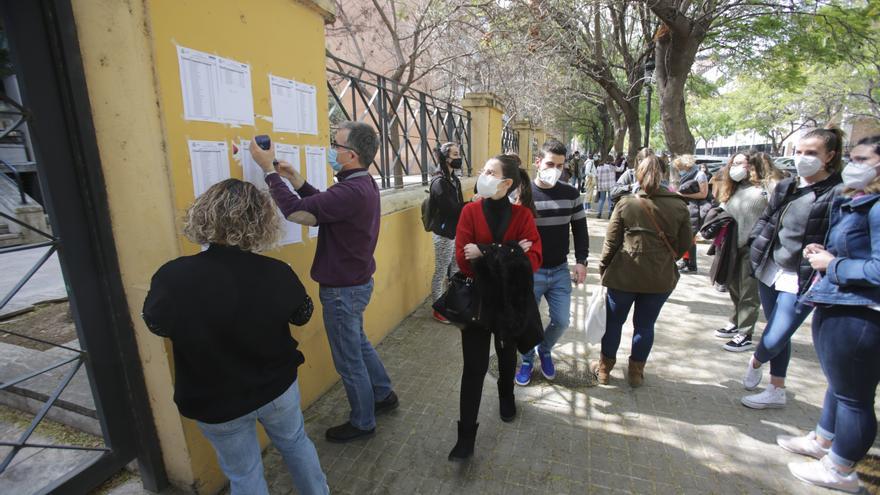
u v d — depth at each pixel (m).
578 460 2.49
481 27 7.11
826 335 2.08
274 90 2.38
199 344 1.41
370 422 2.64
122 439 2.06
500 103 7.37
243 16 2.13
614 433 2.72
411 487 2.30
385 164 4.14
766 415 2.89
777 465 2.44
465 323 2.25
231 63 2.08
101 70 1.77
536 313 2.40
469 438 2.41
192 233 1.50
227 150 2.09
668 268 2.92
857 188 1.89
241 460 1.63
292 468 1.81
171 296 1.37
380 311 3.94
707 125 38.25
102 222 1.88
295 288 1.63
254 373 1.55
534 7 7.30
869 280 1.81
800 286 2.50
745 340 3.79
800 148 2.50
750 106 29.20
